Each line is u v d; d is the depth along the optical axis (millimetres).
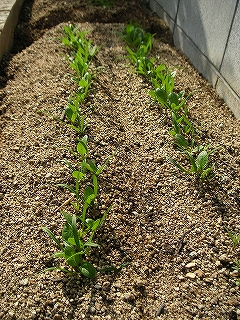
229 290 311
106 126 437
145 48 539
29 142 420
